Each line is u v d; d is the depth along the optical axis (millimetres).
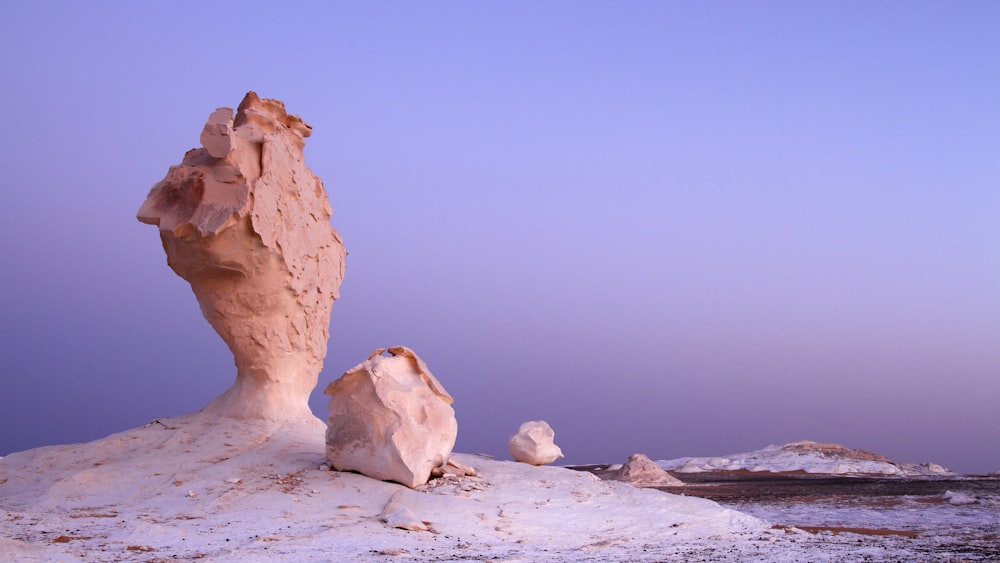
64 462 19297
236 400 21219
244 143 20141
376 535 13977
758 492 24125
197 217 18953
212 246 19250
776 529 15672
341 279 23203
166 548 12789
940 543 13938
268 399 21047
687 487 26438
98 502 16547
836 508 19719
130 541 13242
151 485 17406
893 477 31312
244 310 20406
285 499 16156
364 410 17375
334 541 13461
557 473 19641
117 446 20000
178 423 21125
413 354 18516
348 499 16297
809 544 13867
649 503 17328
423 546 13344
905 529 16062
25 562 11180
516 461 21516
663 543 14109
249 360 20938
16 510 16047
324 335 22312
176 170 19906
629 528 15438
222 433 20062
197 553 12414
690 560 12234
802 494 23312
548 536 14648
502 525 15164
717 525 15852
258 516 15219
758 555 12680
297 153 21453
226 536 13773
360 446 17375
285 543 13266
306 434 20250
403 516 14859
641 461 28734
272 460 18469
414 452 17078
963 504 20250
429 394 18062
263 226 19516
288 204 20500
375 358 18078
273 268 20078
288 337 21062
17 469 19266
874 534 15461
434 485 17406
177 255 19859
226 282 20125
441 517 15336
